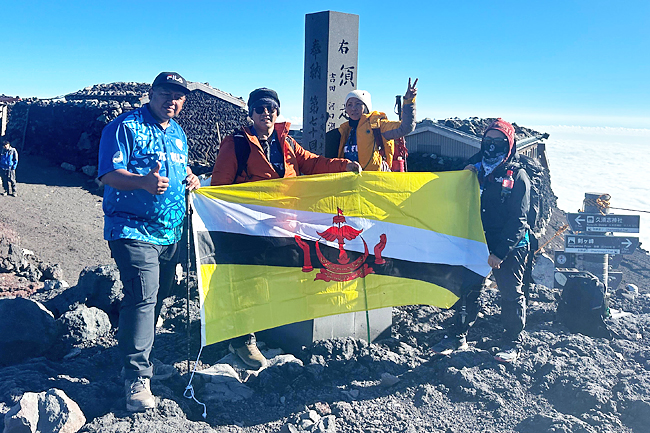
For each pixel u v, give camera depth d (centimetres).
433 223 448
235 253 377
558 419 341
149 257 336
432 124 1880
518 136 1841
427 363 448
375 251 433
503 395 392
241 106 2703
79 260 1396
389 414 365
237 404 369
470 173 452
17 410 293
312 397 387
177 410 334
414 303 449
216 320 367
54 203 1922
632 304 655
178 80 338
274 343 477
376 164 474
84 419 309
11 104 2689
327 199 411
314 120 603
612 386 391
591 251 671
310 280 410
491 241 450
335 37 581
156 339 474
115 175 316
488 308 573
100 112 2406
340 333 468
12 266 1052
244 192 381
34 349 423
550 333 501
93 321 472
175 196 351
